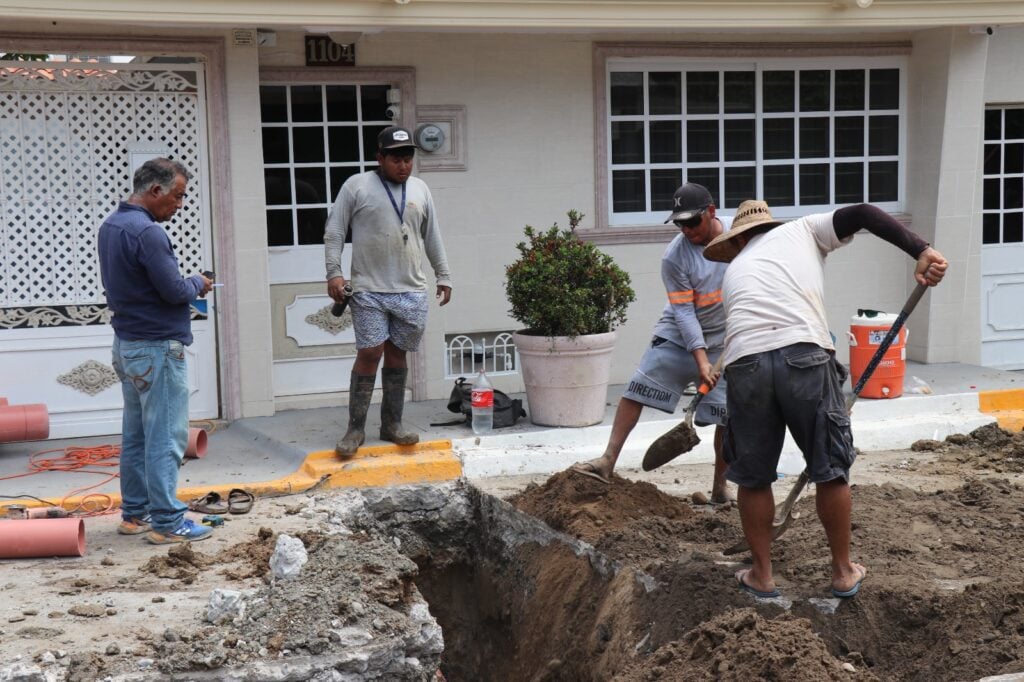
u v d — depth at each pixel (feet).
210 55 34.88
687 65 40.06
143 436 26.86
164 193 25.79
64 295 34.81
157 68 34.88
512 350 39.22
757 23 36.55
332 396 37.99
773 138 41.32
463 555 31.12
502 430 33.88
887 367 36.42
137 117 35.04
